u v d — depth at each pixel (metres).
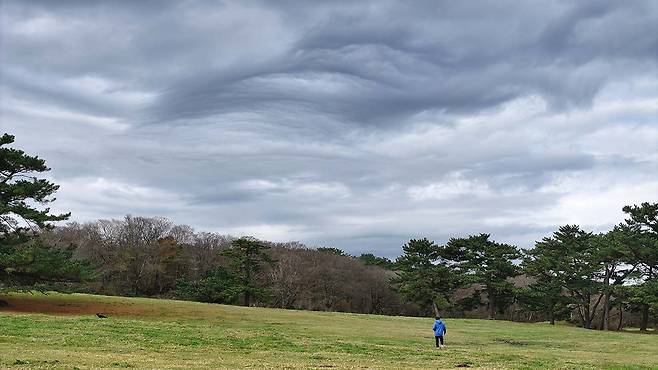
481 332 53.00
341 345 33.22
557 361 30.95
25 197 47.50
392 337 42.09
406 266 97.06
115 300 57.28
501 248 90.50
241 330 39.00
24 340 28.09
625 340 50.31
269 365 23.16
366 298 114.88
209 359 24.66
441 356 30.67
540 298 85.50
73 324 35.50
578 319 91.19
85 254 103.88
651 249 73.19
